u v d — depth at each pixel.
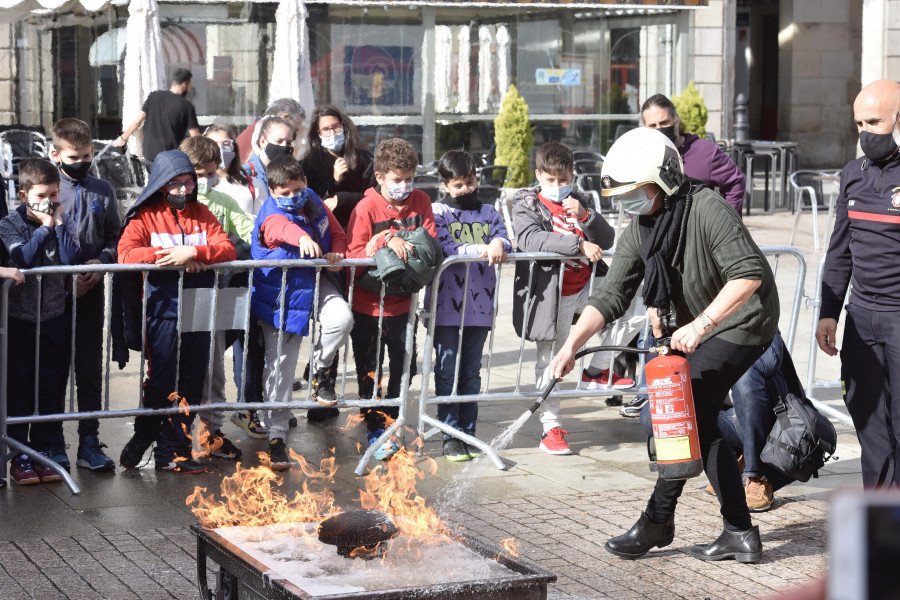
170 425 5.32
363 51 15.23
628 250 4.01
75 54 13.98
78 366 5.24
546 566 3.99
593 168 16.44
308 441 6.00
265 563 2.84
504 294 10.80
